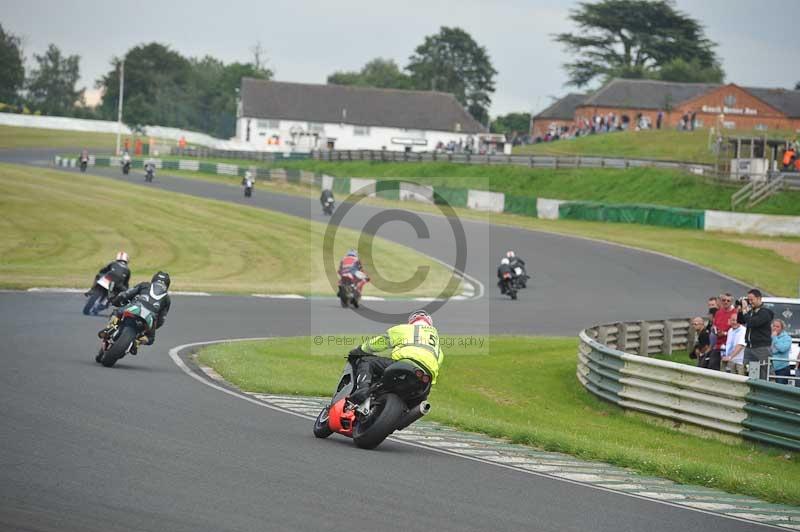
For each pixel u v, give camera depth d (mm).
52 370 48406
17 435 31938
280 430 38062
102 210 175500
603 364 63156
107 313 80375
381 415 35219
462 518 26391
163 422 36875
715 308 74500
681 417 55438
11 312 75875
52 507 24094
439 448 37906
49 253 132625
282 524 24156
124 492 25984
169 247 147250
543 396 65438
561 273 142875
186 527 23328
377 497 27875
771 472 45500
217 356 59906
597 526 27156
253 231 170000
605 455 39125
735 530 28453
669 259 156500
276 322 86500
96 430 33938
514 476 33312
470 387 66062
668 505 31094
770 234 183625
